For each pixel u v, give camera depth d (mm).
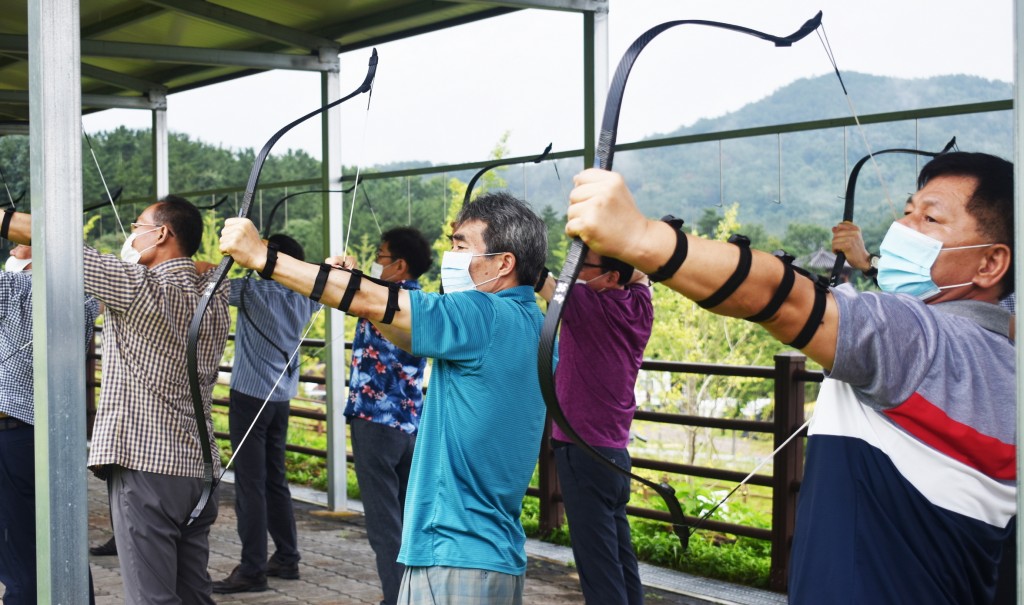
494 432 2342
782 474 4590
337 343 6496
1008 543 1541
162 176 7695
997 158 1487
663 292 8008
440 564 2307
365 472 4117
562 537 5527
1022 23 1410
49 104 2672
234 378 4855
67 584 2682
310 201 12406
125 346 3115
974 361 1383
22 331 3664
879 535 1394
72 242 2711
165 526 3146
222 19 5617
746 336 7879
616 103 1344
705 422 4957
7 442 3648
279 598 4723
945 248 1466
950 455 1374
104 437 3072
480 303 2363
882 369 1334
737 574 4805
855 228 2537
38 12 2654
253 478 4820
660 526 5672
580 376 3473
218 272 2562
